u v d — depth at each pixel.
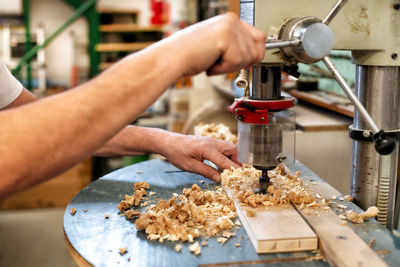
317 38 0.76
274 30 0.84
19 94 1.28
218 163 1.16
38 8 4.39
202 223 0.91
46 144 0.62
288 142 1.25
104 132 0.64
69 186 3.39
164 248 0.81
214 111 2.45
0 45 4.16
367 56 0.96
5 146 0.61
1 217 3.22
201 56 0.68
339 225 0.86
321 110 1.97
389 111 0.98
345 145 1.69
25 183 0.63
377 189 1.02
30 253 2.73
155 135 1.24
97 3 4.19
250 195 0.99
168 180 1.17
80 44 4.46
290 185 1.07
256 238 0.79
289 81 2.33
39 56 4.20
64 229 0.90
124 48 4.20
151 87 0.66
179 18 4.44
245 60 0.72
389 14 0.91
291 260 0.78
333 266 0.75
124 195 1.08
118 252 0.80
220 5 2.95
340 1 0.78
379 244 0.80
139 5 4.67
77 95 0.65
